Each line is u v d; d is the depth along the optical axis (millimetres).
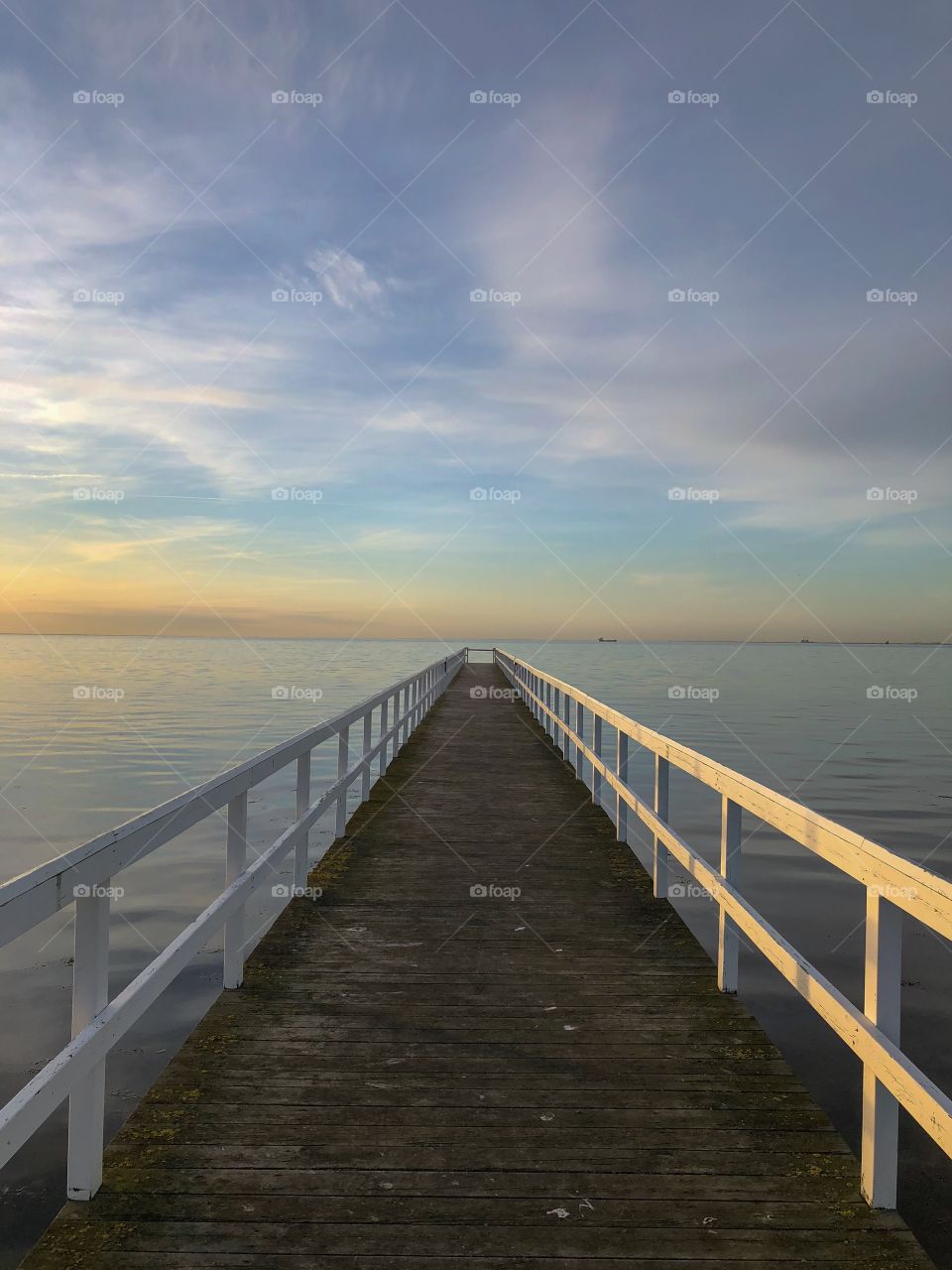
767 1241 2516
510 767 12023
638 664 99062
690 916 7902
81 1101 2648
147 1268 2361
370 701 9133
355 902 5895
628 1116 3197
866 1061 2641
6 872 9828
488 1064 3598
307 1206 2643
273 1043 3760
